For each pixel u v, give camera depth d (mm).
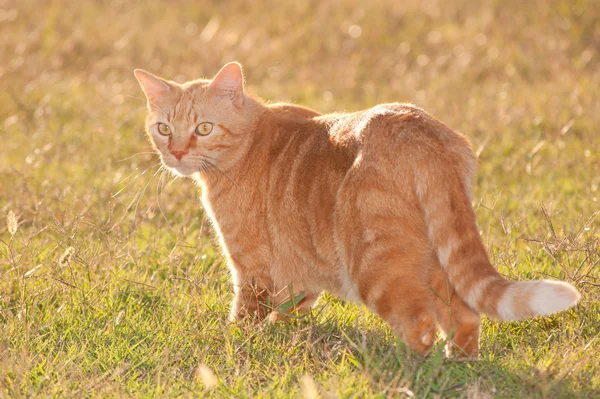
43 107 16188
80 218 9109
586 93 15617
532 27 20703
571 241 8023
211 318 7594
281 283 7453
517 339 7266
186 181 11805
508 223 9578
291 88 18547
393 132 6367
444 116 15125
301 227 6980
